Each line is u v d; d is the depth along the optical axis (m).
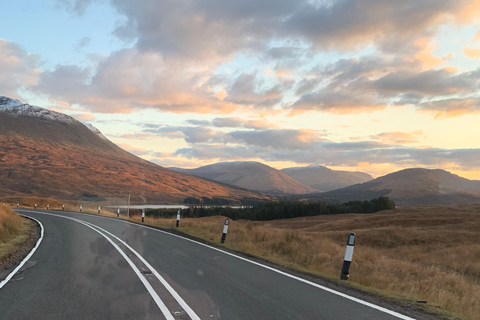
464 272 22.38
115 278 8.50
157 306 6.26
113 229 22.12
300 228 57.25
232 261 11.26
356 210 116.94
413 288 8.73
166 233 19.97
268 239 18.20
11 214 24.66
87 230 21.39
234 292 7.34
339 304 6.59
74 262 10.66
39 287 7.55
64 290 7.31
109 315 5.73
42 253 12.45
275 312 6.02
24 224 24.97
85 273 9.06
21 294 6.95
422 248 31.78
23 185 170.75
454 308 6.87
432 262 24.94
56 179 193.62
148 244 15.01
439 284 11.36
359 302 6.76
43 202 74.88
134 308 6.12
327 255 13.95
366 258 16.09
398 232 37.53
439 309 6.56
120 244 14.92
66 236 18.05
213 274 9.15
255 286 7.93
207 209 104.12
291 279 8.77
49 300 6.55
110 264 10.35
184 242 15.95
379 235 37.03
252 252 13.64
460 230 38.78
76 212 46.56
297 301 6.74
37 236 18.05
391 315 5.97
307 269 10.59
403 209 92.50
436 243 33.44
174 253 12.62
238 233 19.36
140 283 8.00
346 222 57.44
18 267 9.84
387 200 118.69
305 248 15.81
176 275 8.92
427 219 52.38
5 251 12.70
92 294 7.01
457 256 26.58
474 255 26.59
